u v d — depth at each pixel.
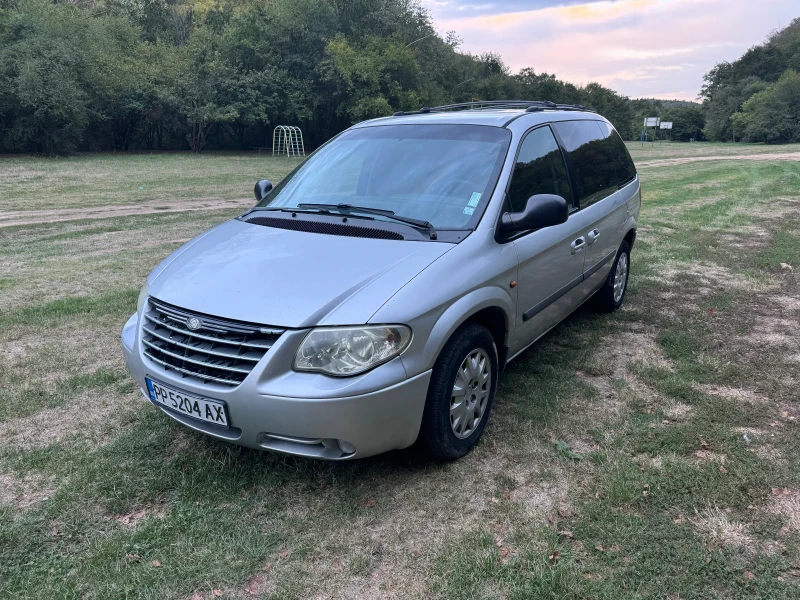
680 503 2.77
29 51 30.09
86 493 2.87
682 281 6.62
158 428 3.47
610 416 3.60
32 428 3.49
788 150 42.47
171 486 2.94
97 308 5.60
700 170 23.23
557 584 2.30
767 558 2.43
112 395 3.89
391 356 2.61
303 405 2.50
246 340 2.61
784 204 12.77
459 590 2.29
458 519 2.70
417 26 47.19
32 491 2.91
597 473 3.02
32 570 2.40
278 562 2.45
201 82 39.38
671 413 3.63
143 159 31.27
